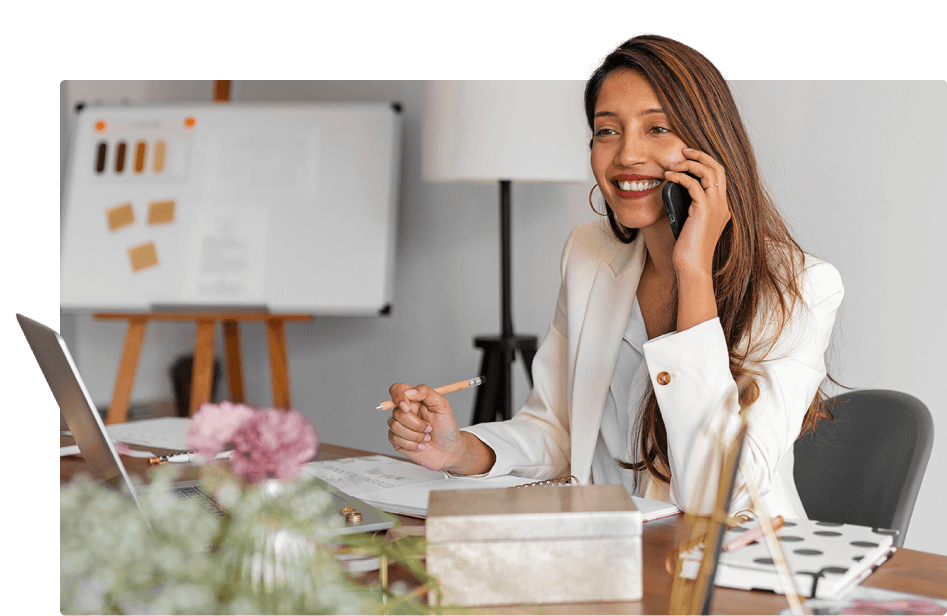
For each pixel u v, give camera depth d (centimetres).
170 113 322
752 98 236
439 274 322
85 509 58
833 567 69
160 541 58
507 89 223
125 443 130
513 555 64
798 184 230
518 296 299
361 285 295
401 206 331
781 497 109
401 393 104
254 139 314
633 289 126
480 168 226
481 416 251
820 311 113
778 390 101
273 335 310
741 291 112
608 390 125
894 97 213
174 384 388
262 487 65
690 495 92
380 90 338
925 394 210
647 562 75
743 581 68
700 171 104
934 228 208
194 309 304
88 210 317
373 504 94
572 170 230
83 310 311
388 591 63
